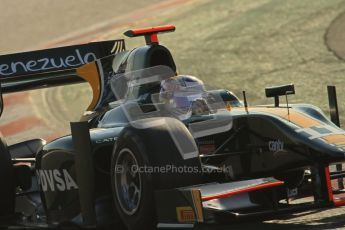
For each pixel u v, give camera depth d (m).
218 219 18.28
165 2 89.56
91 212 20.28
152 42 26.28
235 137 22.36
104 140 21.41
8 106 56.78
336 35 57.97
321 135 20.77
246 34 62.81
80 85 58.97
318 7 66.19
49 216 23.03
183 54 60.50
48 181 22.80
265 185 18.56
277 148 21.19
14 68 28.25
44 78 28.50
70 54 28.78
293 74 50.81
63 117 50.72
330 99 23.33
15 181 23.73
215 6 76.06
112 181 19.92
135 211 19.03
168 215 18.31
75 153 20.25
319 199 20.34
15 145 28.08
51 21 87.62
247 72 53.12
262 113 22.02
